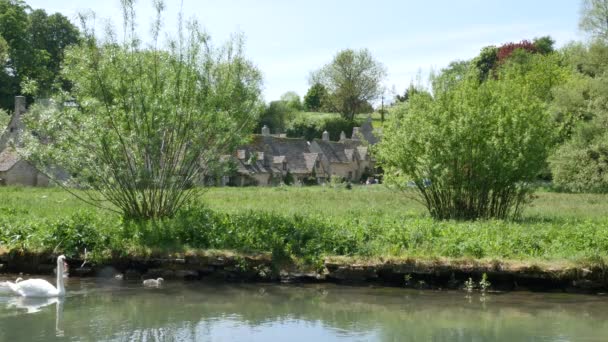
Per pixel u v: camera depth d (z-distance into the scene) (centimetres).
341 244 1714
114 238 1725
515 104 2359
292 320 1288
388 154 2392
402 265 1608
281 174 8131
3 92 7575
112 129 1880
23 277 1656
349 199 3553
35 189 4028
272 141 8719
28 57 7781
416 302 1448
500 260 1584
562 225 2003
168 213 1978
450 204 2331
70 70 1912
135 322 1249
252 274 1652
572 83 5384
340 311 1366
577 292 1541
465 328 1240
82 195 3052
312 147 9569
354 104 12975
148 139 1881
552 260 1591
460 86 2378
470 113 2241
